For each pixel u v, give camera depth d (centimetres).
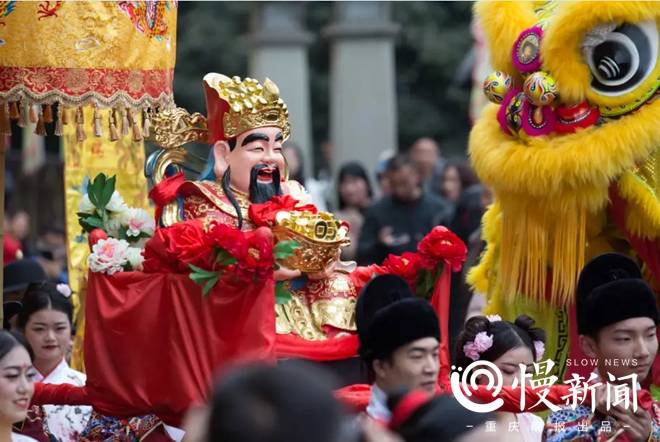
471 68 2066
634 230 859
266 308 707
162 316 733
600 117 852
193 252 712
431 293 795
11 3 743
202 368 719
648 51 844
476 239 1137
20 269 1045
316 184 1593
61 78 748
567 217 851
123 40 763
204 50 2712
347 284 803
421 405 467
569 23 838
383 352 626
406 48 2780
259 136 794
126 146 999
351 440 400
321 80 2809
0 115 802
